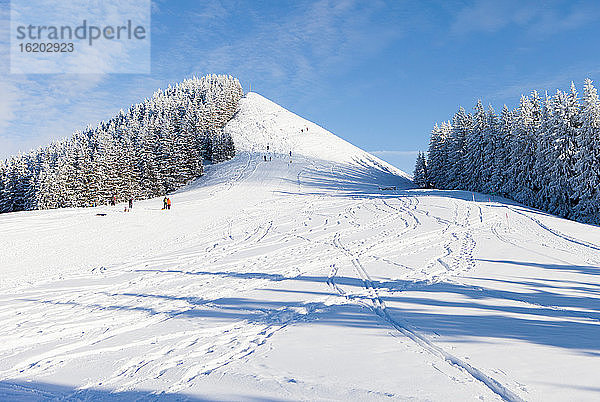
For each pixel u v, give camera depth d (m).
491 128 50.62
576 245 18.36
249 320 8.50
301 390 4.97
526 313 8.46
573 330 7.15
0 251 18.84
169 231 25.73
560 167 38.94
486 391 4.76
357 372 5.46
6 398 5.11
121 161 63.94
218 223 29.41
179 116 97.38
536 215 29.34
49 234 23.95
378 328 7.63
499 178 48.31
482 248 17.70
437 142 69.44
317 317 8.59
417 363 5.74
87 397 5.11
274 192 55.22
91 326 8.40
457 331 7.19
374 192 54.09
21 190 72.31
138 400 4.96
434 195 43.00
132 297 10.93
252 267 15.13
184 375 5.69
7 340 7.50
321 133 122.25
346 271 14.03
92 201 61.69
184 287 12.07
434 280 12.27
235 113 134.75
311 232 24.50
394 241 20.38
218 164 87.75
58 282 13.06
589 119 35.69
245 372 5.64
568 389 4.61
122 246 20.66
